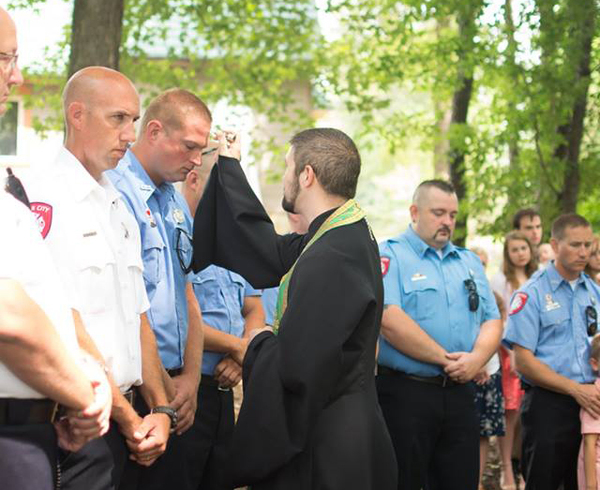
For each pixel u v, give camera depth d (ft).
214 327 13.75
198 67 45.62
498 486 21.31
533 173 31.68
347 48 44.45
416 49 39.29
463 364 15.21
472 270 16.24
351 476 10.66
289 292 10.79
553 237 16.67
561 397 16.15
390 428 15.35
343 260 10.66
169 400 11.40
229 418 13.61
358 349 10.82
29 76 42.11
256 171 53.06
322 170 11.24
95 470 9.47
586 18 28.50
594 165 31.48
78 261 9.63
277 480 10.69
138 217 11.53
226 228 12.04
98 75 10.20
